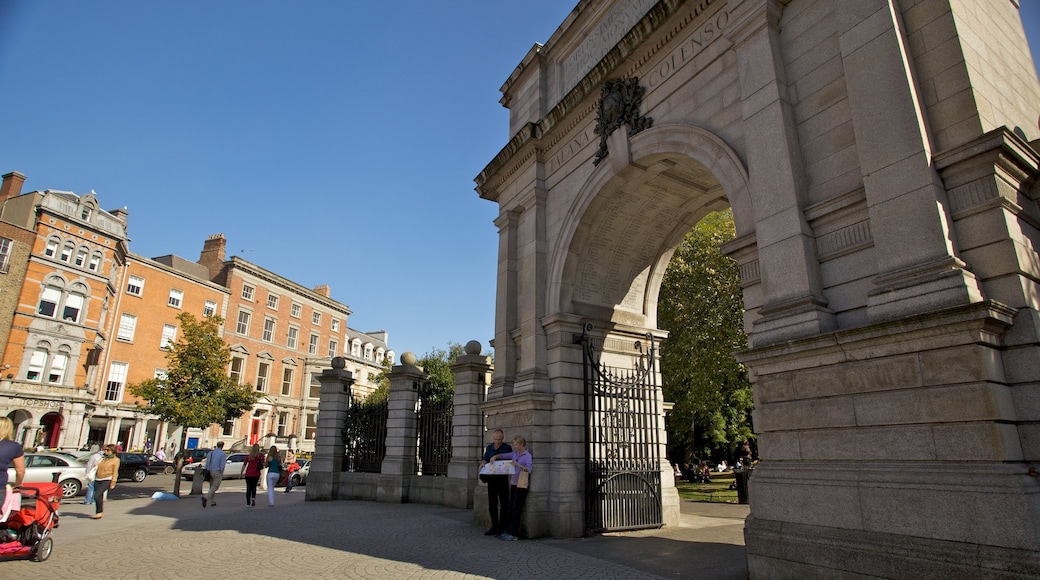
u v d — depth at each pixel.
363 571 7.67
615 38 12.92
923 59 6.84
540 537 10.90
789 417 6.98
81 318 36.84
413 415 17.98
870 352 6.25
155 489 24.75
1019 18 8.24
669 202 12.72
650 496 12.18
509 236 14.76
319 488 18.47
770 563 6.81
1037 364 5.42
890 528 5.78
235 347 47.34
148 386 24.39
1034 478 5.19
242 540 10.16
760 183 8.01
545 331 12.92
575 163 13.13
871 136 6.82
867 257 6.84
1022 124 7.17
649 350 14.00
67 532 11.27
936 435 5.66
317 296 56.69
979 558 5.09
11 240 34.19
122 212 41.75
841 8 7.45
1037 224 6.35
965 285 5.70
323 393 19.58
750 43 8.64
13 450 8.05
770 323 7.40
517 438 11.21
